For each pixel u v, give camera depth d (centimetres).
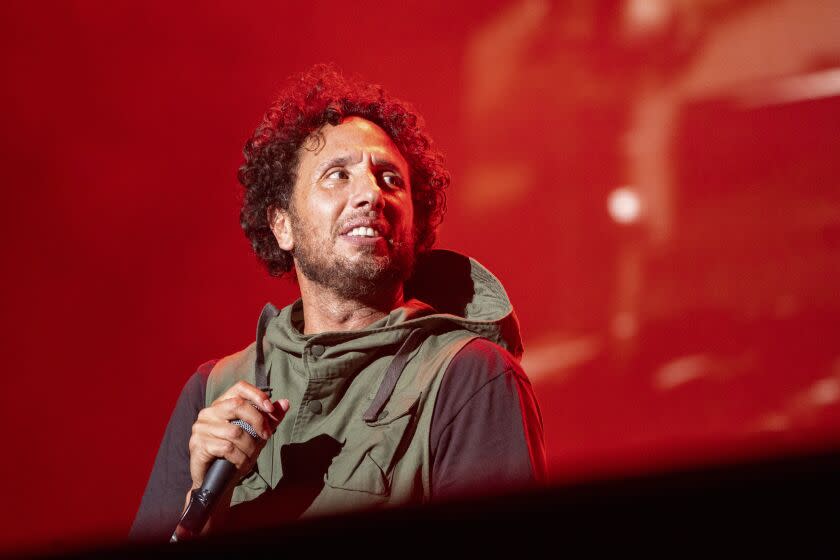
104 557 321
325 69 763
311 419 609
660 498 271
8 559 331
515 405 580
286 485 592
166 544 313
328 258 654
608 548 272
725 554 265
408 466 570
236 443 563
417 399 582
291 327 659
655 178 3456
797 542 262
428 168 730
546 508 277
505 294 660
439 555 286
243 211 739
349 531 294
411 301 663
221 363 698
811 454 268
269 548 302
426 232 730
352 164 671
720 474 269
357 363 612
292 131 695
